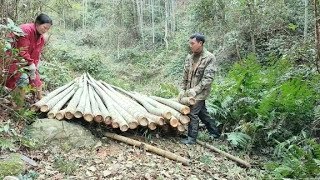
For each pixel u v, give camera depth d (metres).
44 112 5.26
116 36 23.66
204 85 5.50
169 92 8.09
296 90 6.29
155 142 5.46
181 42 17.58
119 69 17.45
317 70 7.06
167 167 4.73
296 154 5.31
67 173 4.23
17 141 4.58
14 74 5.04
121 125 5.11
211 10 14.10
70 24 27.08
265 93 6.66
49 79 7.42
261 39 12.56
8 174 3.89
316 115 6.00
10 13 6.87
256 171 5.20
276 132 5.98
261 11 12.24
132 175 4.36
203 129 6.64
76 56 13.24
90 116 5.07
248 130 5.96
